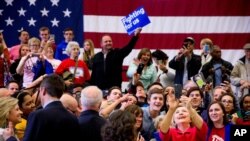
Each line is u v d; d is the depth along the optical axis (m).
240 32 18.69
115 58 15.36
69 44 14.98
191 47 15.63
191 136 10.66
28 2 18.73
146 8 18.59
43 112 8.68
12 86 13.03
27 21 18.70
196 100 12.78
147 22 15.16
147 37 18.50
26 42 17.16
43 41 16.75
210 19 18.69
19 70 14.84
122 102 11.94
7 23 18.69
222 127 10.85
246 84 15.44
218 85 15.11
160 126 10.67
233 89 16.30
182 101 11.20
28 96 10.87
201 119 10.78
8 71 14.52
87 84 13.41
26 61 14.83
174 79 15.71
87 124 9.10
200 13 18.70
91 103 9.18
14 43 18.58
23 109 10.82
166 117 10.62
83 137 9.08
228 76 15.55
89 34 18.52
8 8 18.70
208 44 15.93
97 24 18.59
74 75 14.80
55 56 16.77
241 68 15.74
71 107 9.94
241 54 18.56
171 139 10.67
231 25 18.70
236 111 12.83
